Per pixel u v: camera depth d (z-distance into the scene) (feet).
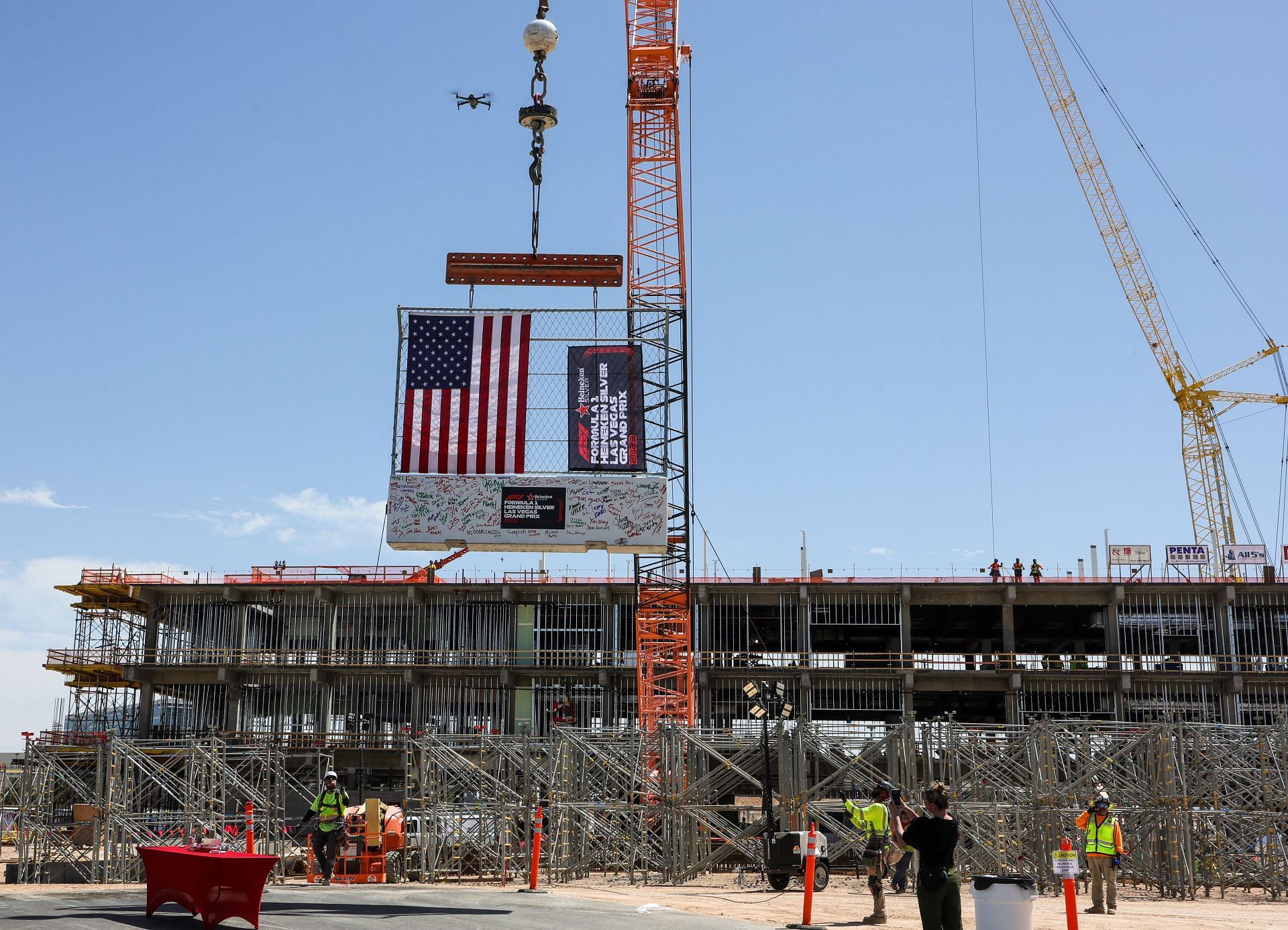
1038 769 114.62
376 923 64.18
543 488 113.70
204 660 247.70
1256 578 262.67
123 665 243.40
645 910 75.56
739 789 139.95
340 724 245.86
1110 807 85.81
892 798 57.93
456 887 97.19
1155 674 231.09
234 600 250.37
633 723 237.25
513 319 117.60
